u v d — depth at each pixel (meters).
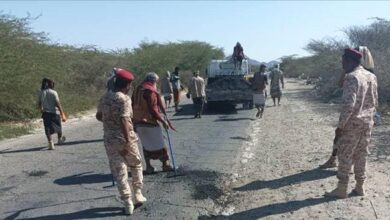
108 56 30.77
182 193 7.21
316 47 31.66
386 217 5.71
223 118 17.09
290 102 22.73
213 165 9.09
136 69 34.69
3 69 17.02
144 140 8.40
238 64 24.41
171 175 8.32
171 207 6.56
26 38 19.80
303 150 10.11
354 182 7.20
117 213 6.34
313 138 11.61
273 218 5.91
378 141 10.50
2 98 16.91
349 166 6.36
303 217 5.86
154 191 7.34
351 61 6.16
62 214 6.36
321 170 8.18
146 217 6.18
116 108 6.07
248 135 12.80
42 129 15.41
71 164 9.48
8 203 6.91
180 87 21.09
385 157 8.92
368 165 8.35
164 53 42.38
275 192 7.02
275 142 11.39
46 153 10.87
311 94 27.05
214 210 6.42
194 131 13.87
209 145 11.38
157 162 9.41
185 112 19.88
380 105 16.38
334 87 23.30
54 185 7.84
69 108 20.14
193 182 7.81
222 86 19.47
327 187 7.07
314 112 17.62
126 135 6.13
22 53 18.53
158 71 37.47
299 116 16.61
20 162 9.88
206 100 19.44
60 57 22.36
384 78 16.75
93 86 26.12
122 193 6.25
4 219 6.22
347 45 24.08
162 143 8.44
